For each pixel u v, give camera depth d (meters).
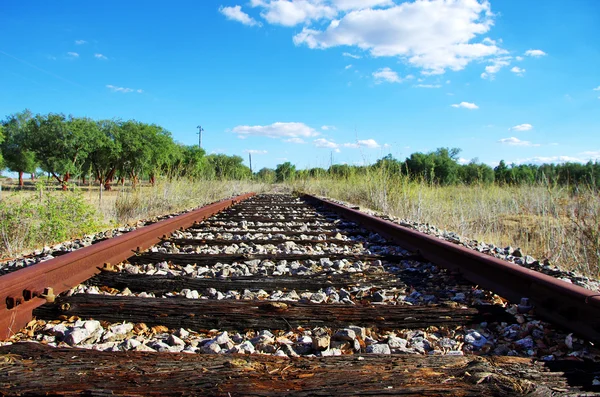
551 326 2.79
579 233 6.16
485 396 1.84
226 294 3.68
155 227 6.13
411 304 3.44
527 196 10.96
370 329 2.83
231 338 2.73
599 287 4.05
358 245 6.26
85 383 1.90
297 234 7.32
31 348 2.27
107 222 10.07
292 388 1.89
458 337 2.74
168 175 14.77
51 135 43.75
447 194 13.58
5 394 1.81
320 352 2.47
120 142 47.41
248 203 15.08
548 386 1.93
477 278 3.89
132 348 2.49
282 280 3.89
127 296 3.22
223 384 1.91
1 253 6.36
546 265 4.69
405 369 2.07
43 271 3.18
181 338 2.71
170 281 3.80
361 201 14.59
